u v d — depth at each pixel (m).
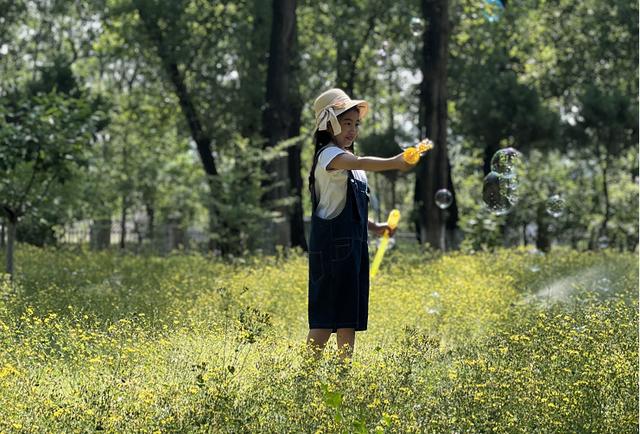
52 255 20.36
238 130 32.38
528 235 34.06
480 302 10.80
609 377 6.09
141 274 15.09
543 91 40.44
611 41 39.28
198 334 7.80
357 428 4.86
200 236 35.84
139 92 37.09
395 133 34.84
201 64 32.25
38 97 14.16
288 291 11.95
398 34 34.19
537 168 36.25
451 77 35.88
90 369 6.38
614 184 40.00
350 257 6.92
